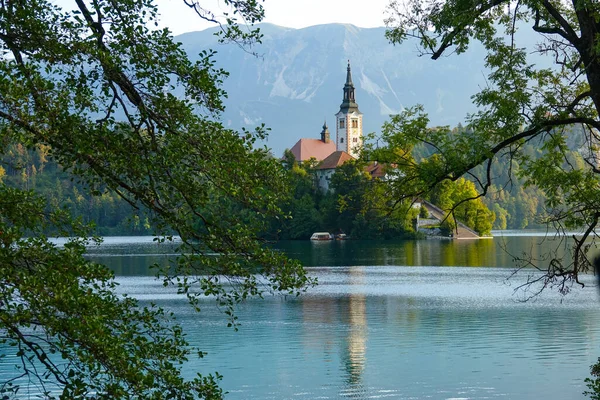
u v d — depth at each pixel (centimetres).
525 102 2048
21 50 1078
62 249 1088
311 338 3934
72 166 1146
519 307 5072
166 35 1170
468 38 2052
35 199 1080
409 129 2178
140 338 1188
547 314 4716
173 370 1199
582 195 2061
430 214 16400
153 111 1173
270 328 4259
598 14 1898
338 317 4712
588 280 6494
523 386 2930
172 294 5853
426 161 2203
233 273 1223
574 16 2103
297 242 15488
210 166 1172
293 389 2889
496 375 3105
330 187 16450
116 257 10762
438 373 3123
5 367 2941
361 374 3131
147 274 7762
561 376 3069
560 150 2128
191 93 1188
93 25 1137
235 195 1177
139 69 1145
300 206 16325
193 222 1232
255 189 1194
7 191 1062
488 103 2091
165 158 1157
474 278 7356
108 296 1180
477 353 3538
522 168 2155
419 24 2064
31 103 1074
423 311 4984
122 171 1155
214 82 1173
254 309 5028
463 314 4803
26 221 1065
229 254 1226
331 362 3334
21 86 1050
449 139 2159
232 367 3253
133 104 1171
